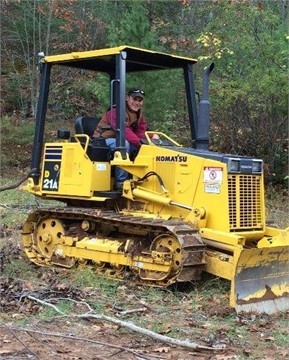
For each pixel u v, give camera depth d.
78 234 7.98
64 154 8.12
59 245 8.08
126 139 7.71
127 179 7.87
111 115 7.64
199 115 7.79
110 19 21.17
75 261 7.93
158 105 14.66
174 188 7.40
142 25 14.92
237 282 6.45
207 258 6.92
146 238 7.40
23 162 17.42
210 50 15.12
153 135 8.12
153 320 6.00
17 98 21.33
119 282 7.29
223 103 14.08
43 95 8.32
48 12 20.61
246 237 7.13
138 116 8.12
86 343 5.25
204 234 7.02
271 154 14.31
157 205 7.54
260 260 6.61
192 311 6.33
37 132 8.34
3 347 5.05
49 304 6.20
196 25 20.12
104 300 6.57
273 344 5.48
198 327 5.84
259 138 14.39
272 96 13.72
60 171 8.16
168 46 19.23
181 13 20.83
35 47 21.36
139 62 8.37
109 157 7.91
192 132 8.40
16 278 7.27
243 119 14.46
